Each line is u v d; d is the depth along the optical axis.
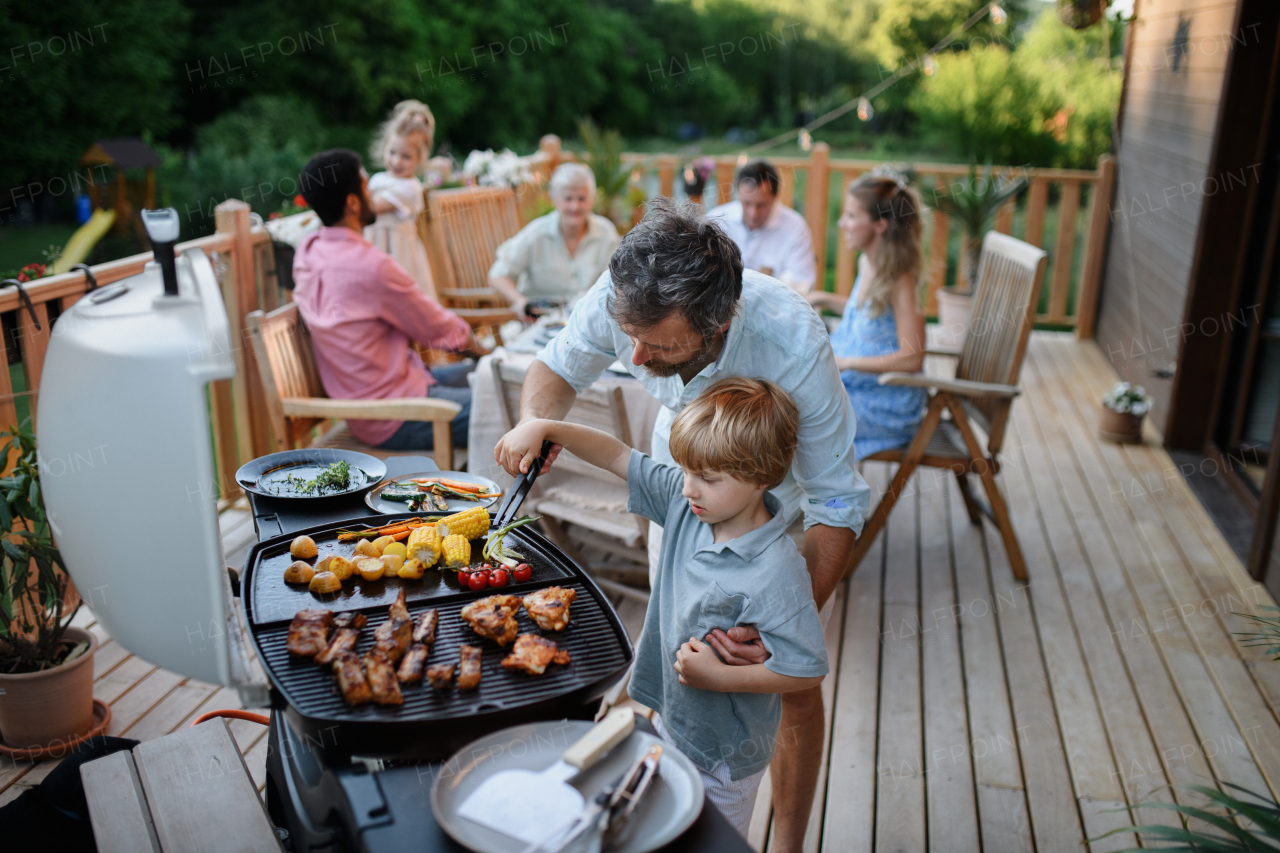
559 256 4.20
